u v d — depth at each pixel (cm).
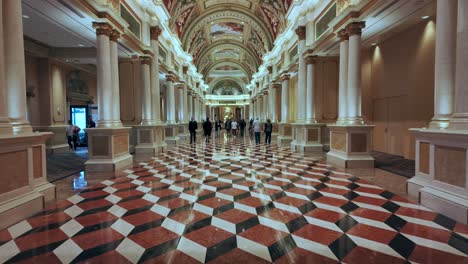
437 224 271
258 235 251
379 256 210
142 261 207
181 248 227
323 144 899
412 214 300
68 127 993
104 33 572
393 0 505
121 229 267
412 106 706
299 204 339
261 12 1447
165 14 955
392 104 793
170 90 1197
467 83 285
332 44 742
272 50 1440
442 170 310
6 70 321
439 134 307
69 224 280
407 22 673
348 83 605
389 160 688
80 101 1211
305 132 889
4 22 320
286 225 274
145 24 832
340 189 408
